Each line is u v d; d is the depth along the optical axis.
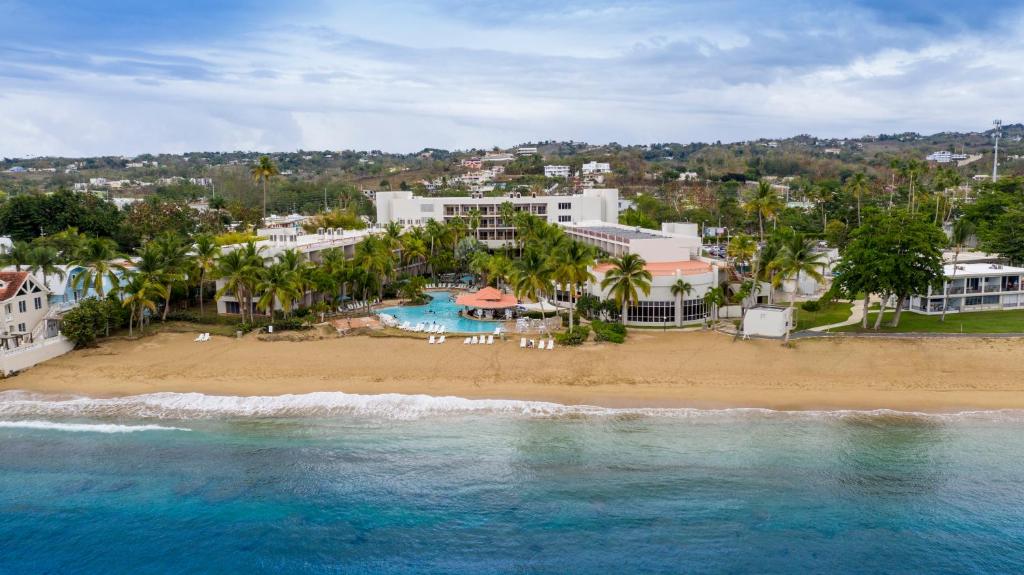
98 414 64.31
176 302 102.19
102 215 150.38
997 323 86.88
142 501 50.03
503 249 143.50
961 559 43.22
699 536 45.53
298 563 43.56
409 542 45.25
